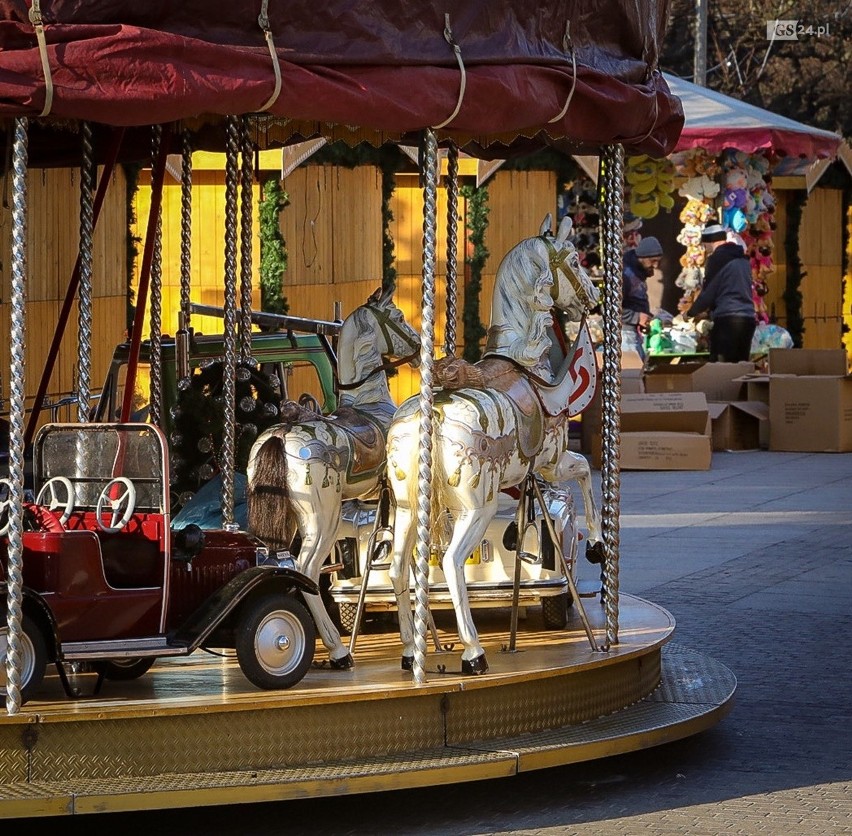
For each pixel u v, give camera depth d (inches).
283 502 353.4
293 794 304.3
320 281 839.1
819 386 943.0
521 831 318.0
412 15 323.6
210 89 299.1
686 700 379.6
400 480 346.0
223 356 494.6
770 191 1069.8
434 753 326.6
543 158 940.6
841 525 701.3
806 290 1272.1
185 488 457.4
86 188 411.5
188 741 309.9
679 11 2032.5
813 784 349.4
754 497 779.4
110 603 318.0
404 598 350.3
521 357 370.3
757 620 519.8
